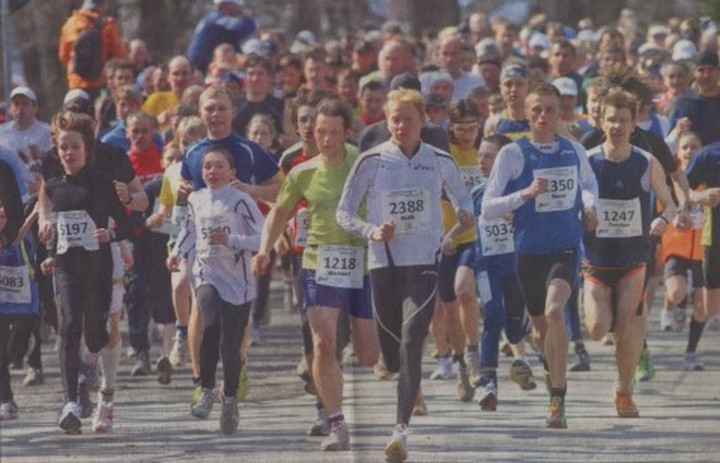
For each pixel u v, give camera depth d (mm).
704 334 31609
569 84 30312
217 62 34125
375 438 25453
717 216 29703
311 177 24078
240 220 26062
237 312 26078
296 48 35688
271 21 35531
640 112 27016
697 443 24375
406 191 23328
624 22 33188
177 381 30812
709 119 29844
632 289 26250
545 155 25203
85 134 26281
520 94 28078
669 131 30109
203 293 26016
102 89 34312
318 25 35500
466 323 28469
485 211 25219
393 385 28797
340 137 24047
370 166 23422
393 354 23922
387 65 31609
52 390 30594
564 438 25047
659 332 32344
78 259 26219
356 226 23328
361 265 23938
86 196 26234
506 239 27328
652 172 26250
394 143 23453
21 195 28594
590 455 23781
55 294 26531
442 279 28562
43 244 28078
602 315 26281
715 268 29781
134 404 28859
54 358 33625
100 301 26328
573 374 29453
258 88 33188
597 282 26422
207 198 26078
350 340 27547
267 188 26719
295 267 27875
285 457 24234
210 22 34688
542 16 33156
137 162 32281
